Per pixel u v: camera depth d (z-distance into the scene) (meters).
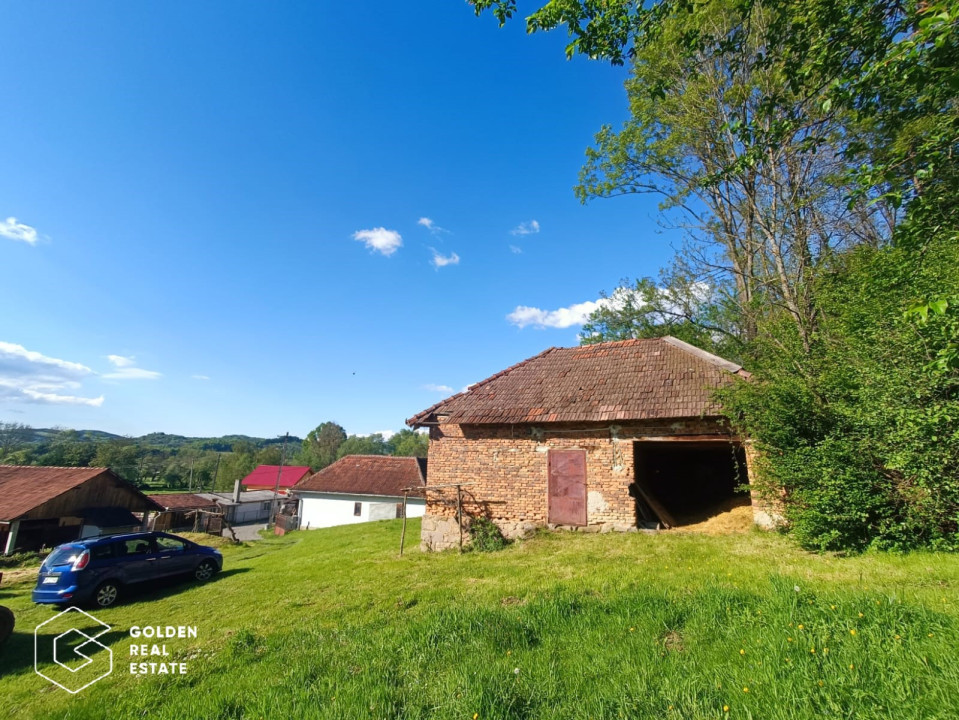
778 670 3.91
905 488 8.23
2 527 24.66
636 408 12.39
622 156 17.95
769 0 6.50
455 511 14.10
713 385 12.15
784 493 10.14
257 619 8.48
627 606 5.86
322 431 114.06
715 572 7.89
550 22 6.73
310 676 5.20
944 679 3.50
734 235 19.89
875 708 3.32
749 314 19.39
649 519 13.41
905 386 7.89
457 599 8.02
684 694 3.78
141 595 12.80
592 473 12.77
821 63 6.07
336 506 38.25
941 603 5.02
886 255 10.76
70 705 5.50
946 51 5.09
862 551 8.49
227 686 5.30
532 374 15.73
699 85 14.05
